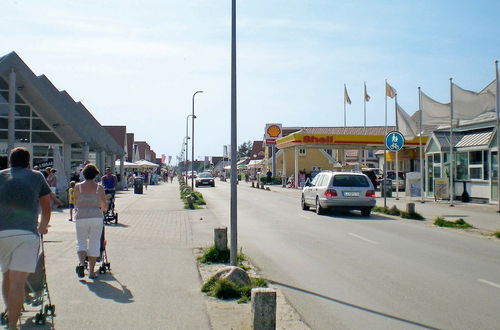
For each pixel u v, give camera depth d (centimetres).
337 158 8025
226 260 1086
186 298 786
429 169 3284
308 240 1480
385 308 756
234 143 982
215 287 809
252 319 586
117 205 2847
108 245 1317
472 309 752
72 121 3006
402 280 947
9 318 565
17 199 574
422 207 2659
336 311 739
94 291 823
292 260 1148
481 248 1352
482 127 2927
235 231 977
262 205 2925
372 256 1210
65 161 3098
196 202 2975
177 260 1107
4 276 605
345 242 1442
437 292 855
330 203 2197
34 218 588
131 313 704
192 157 4381
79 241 924
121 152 4988
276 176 7012
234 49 1008
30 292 663
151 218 2098
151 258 1129
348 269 1048
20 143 2969
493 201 2727
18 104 2916
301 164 7850
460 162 3020
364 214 2256
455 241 1484
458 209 2531
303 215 2280
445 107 2973
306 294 836
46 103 2848
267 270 1031
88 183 929
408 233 1661
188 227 1777
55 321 665
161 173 9588
